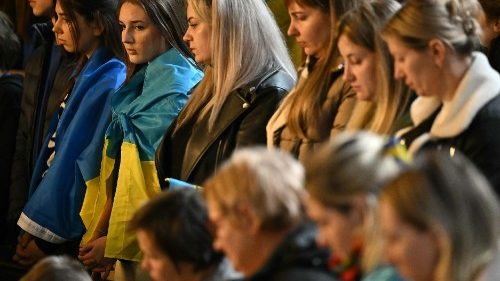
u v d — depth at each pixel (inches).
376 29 248.8
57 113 378.3
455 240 169.8
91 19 371.6
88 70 369.1
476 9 246.5
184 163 309.1
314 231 196.1
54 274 241.4
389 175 183.5
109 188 345.4
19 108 406.0
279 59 308.2
